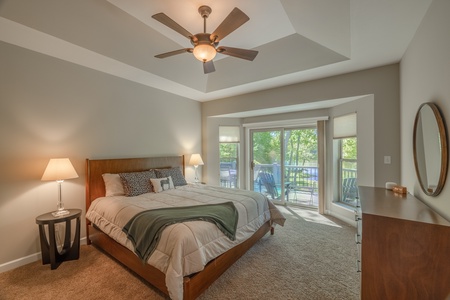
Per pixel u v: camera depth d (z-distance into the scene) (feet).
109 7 7.13
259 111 14.82
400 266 4.65
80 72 9.92
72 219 8.85
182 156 15.28
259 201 9.67
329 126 13.71
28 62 8.31
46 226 8.64
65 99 9.40
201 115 17.26
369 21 6.76
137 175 10.95
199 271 5.83
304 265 7.79
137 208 7.84
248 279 6.96
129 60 9.75
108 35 8.23
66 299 6.07
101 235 8.68
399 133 9.61
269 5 6.86
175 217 6.63
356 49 8.48
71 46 8.17
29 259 8.13
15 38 7.53
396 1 5.88
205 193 10.52
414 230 4.52
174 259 5.40
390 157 9.82
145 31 8.54
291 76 11.34
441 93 5.22
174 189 11.75
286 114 15.40
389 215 4.89
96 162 10.23
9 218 7.78
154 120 13.52
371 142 10.37
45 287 6.60
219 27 5.96
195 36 6.36
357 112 11.25
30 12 6.52
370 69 10.25
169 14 7.24
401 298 4.63
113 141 11.26
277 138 16.67
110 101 11.13
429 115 5.85
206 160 17.02
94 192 10.09
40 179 8.57
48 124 8.86
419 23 6.77
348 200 12.92
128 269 7.60
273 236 10.35
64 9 6.81
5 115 7.77
